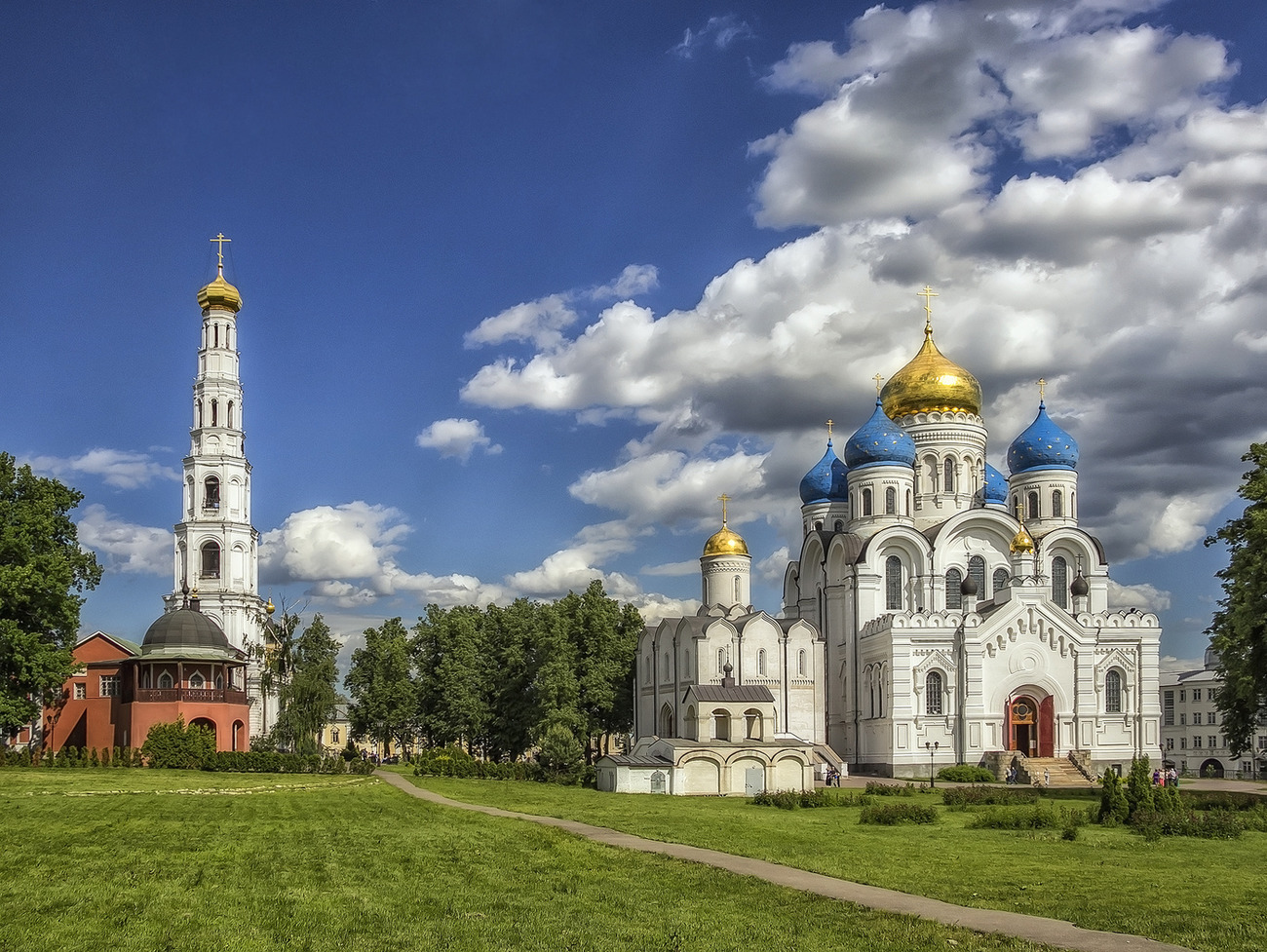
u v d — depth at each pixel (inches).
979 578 4421.8
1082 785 3595.0
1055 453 4552.2
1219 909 1082.1
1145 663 4126.5
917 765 3956.7
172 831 1726.1
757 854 1493.6
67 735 4077.3
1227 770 6028.5
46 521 3125.0
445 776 3676.2
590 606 4488.2
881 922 1000.2
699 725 3548.2
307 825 1843.0
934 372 4653.1
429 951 901.2
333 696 4293.8
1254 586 2453.2
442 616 4749.0
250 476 5172.2
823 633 4650.6
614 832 1772.9
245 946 917.2
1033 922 1005.8
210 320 5088.6
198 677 4037.9
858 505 4566.9
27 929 978.1
